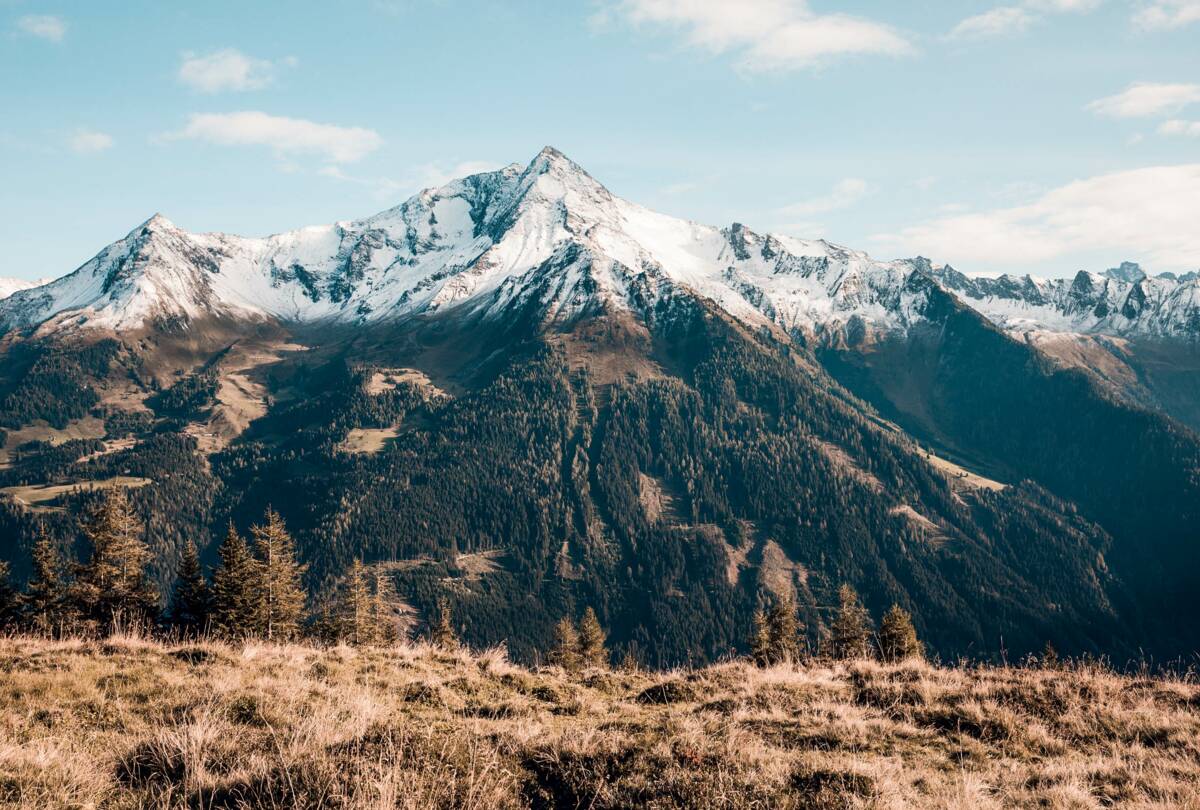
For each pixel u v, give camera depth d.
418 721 12.35
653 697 16.45
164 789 9.11
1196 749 12.47
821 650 67.00
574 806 9.16
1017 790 10.55
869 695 15.60
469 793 8.66
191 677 15.38
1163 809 9.78
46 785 8.99
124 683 14.74
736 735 11.86
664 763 10.06
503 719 13.51
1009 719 13.75
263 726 11.60
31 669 15.54
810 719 13.73
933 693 15.30
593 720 13.98
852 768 10.12
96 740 11.27
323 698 14.12
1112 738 13.41
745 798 9.12
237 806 8.59
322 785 8.77
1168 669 17.53
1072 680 16.28
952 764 11.80
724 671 18.58
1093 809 9.86
